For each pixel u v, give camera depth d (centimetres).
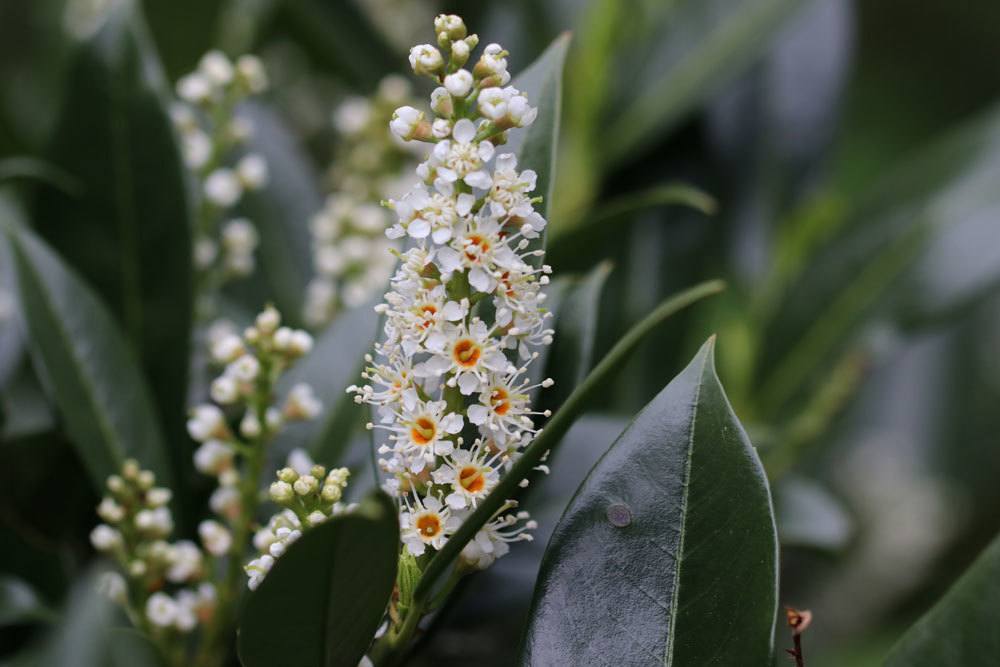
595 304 56
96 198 66
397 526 49
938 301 75
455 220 51
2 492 64
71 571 63
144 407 62
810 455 97
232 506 59
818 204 81
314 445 62
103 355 62
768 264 80
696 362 52
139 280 65
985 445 108
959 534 107
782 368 77
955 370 108
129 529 59
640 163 82
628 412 74
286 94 99
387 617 53
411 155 80
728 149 82
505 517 52
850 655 97
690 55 78
